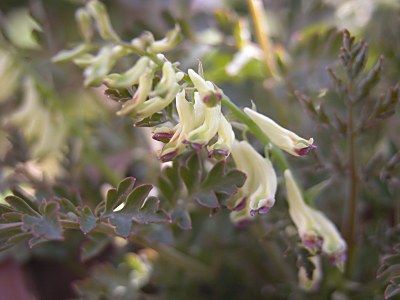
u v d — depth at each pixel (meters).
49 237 0.11
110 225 0.13
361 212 0.19
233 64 0.19
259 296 0.20
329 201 0.19
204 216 0.18
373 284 0.17
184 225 0.14
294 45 0.20
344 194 0.19
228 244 0.19
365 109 0.14
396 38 0.18
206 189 0.13
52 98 0.20
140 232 0.15
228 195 0.13
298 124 0.20
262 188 0.12
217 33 0.20
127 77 0.11
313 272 0.14
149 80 0.11
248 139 0.15
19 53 0.20
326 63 0.18
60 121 0.20
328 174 0.18
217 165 0.13
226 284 0.20
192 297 0.20
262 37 0.19
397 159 0.15
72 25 0.20
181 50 0.20
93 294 0.19
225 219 0.18
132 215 0.12
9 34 0.20
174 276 0.20
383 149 0.19
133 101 0.11
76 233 0.19
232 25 0.20
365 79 0.14
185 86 0.11
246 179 0.13
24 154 0.18
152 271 0.20
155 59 0.11
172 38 0.11
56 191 0.15
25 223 0.12
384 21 0.20
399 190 0.17
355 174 0.15
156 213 0.13
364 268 0.18
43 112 0.20
